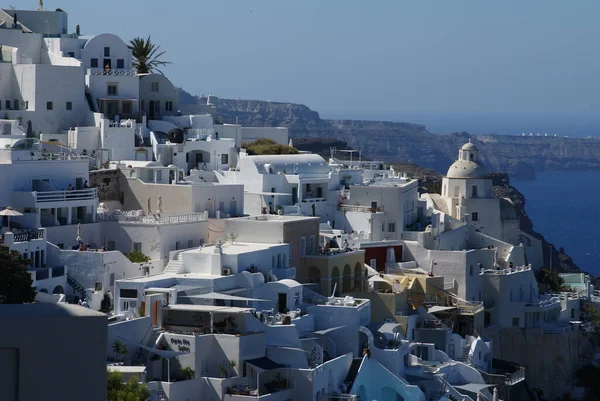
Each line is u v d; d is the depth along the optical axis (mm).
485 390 104000
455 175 154500
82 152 132000
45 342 28812
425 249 126312
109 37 149500
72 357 28969
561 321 135375
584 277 152250
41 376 28781
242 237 105750
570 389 130750
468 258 124812
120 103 145125
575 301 139125
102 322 29188
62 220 101125
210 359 82312
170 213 109188
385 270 123125
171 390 78188
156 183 114938
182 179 124938
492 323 127625
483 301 127562
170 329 83875
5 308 29391
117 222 103438
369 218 132125
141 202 113312
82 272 93375
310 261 107500
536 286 133375
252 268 96438
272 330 85562
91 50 148500
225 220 106562
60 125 138750
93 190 103812
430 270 125250
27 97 137500
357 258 113312
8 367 28688
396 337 99250
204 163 142125
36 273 89125
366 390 94312
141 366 78125
